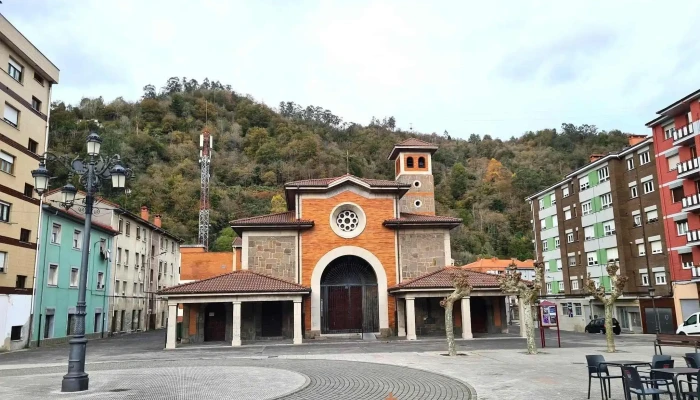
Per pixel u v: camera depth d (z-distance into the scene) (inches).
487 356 767.7
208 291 1070.4
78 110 4067.4
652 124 1605.6
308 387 504.7
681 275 1496.1
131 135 3710.6
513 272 856.9
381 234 1275.8
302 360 758.5
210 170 3986.2
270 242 1245.1
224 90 5639.8
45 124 1374.3
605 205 1840.6
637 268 1691.7
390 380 541.6
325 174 3858.3
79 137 3097.9
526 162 4293.8
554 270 2167.8
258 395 459.5
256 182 4005.9
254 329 1182.3
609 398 406.9
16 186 1226.6
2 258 1165.7
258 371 631.8
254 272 1189.7
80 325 523.5
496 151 4724.4
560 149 4495.6
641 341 1138.7
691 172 1411.2
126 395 469.4
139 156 3592.5
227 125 4675.2
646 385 428.5
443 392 461.7
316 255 1246.3
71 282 1482.5
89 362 815.7
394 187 1290.6
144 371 658.2
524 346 942.4
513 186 3939.5
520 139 5152.6
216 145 4352.9
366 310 1256.8
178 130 4357.8
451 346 787.4
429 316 1234.6
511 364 659.4
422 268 1263.5
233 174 4010.8
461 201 3951.8
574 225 2031.3
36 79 1349.7
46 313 1332.4
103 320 1684.3
